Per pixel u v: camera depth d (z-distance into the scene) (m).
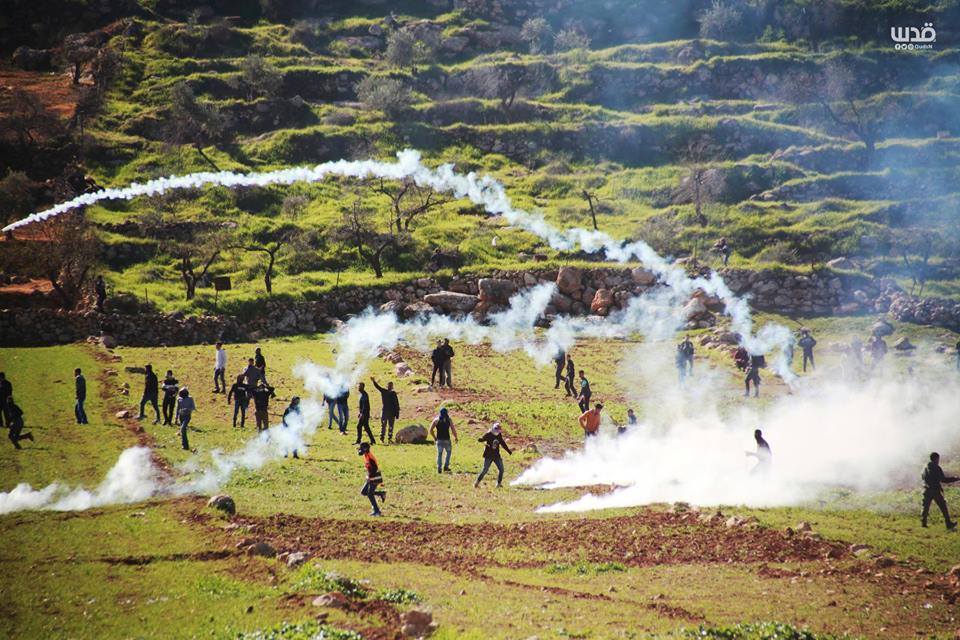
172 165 93.69
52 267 65.50
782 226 84.25
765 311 69.88
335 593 16.56
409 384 48.91
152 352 54.56
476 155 104.88
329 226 80.62
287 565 18.88
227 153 99.62
